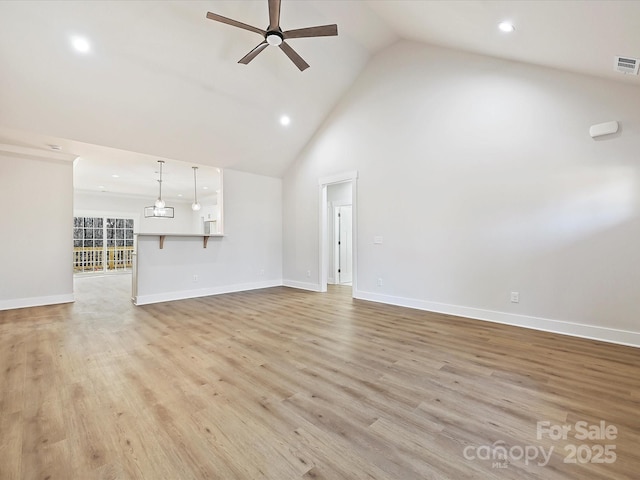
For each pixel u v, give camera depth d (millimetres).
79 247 9289
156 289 5164
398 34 4508
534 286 3533
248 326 3705
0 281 4590
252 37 3883
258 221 6508
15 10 2879
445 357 2717
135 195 10219
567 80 3293
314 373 2412
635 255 2963
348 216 7543
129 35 3385
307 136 6051
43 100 3658
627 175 2988
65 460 1460
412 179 4594
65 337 3287
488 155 3852
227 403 1976
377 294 5062
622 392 2090
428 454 1506
